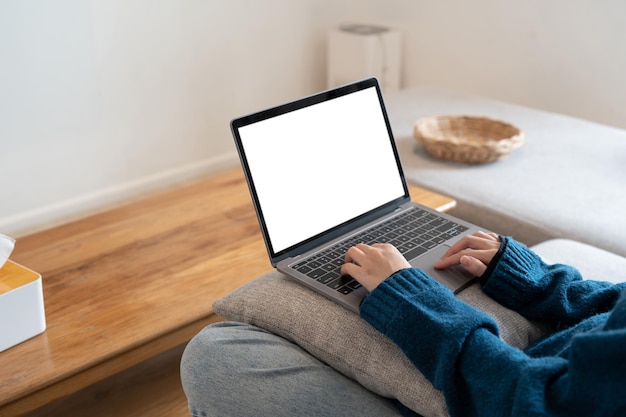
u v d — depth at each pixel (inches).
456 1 145.6
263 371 40.8
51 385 52.0
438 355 37.5
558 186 85.7
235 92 141.7
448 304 39.6
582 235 74.5
